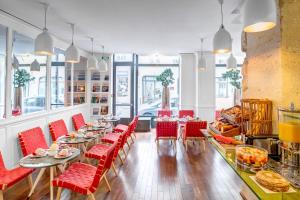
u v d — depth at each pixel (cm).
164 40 596
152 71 875
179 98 842
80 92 759
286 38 232
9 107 404
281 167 189
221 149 235
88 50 758
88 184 276
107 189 362
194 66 813
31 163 296
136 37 563
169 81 805
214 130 307
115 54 855
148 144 648
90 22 440
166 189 363
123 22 439
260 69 279
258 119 247
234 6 351
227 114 314
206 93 776
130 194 346
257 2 153
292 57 233
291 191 153
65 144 392
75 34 536
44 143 432
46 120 518
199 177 411
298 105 232
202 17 405
